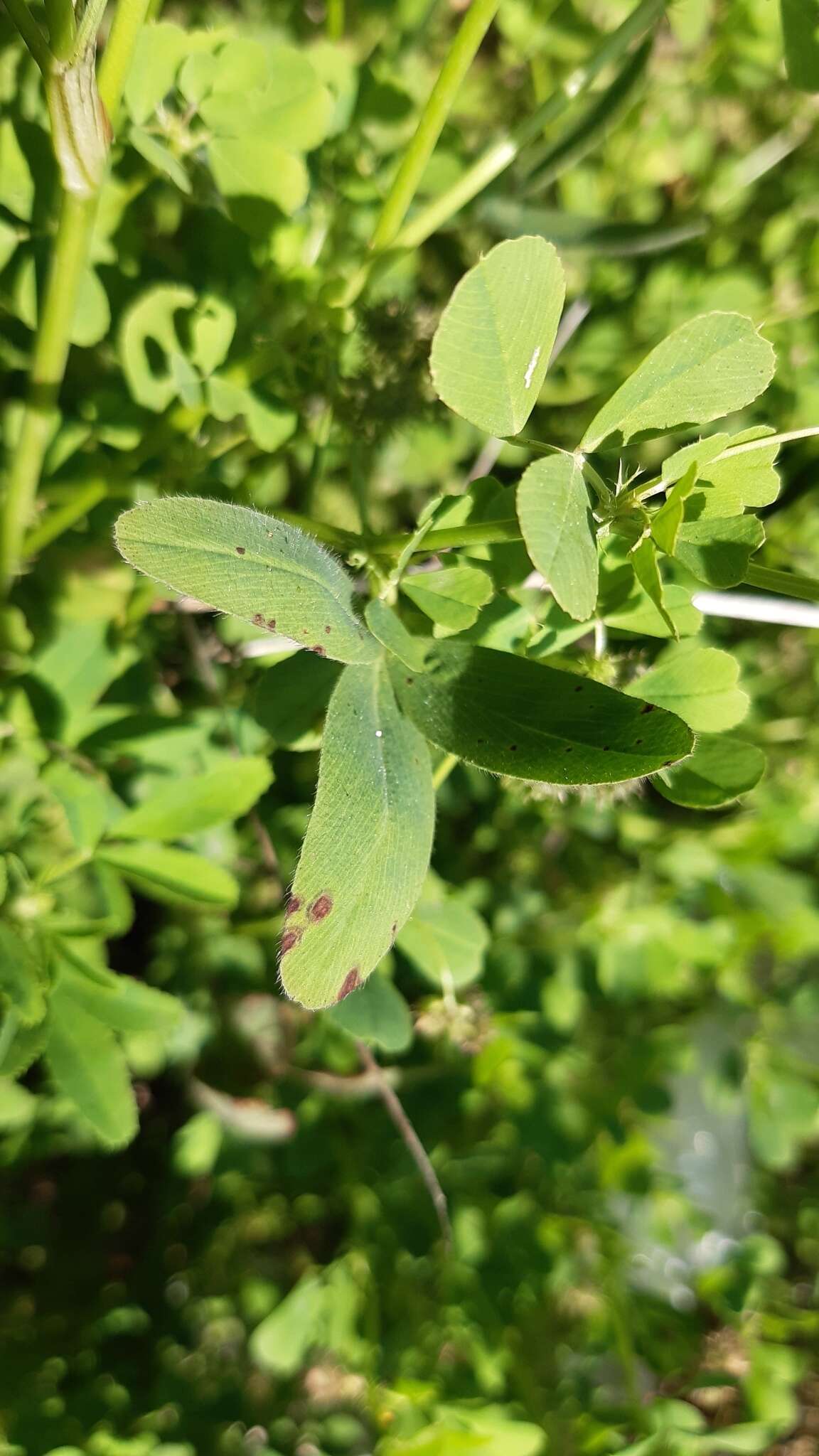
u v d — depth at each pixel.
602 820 0.26
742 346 0.11
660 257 0.24
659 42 0.23
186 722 0.18
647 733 0.10
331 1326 0.24
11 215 0.17
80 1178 0.28
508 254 0.10
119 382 0.19
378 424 0.18
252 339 0.18
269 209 0.17
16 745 0.18
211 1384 0.25
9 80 0.16
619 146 0.23
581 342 0.24
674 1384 0.27
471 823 0.25
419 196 0.21
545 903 0.25
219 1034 0.25
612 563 0.13
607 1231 0.25
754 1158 0.30
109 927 0.15
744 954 0.26
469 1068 0.24
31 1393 0.23
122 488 0.18
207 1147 0.26
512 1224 0.24
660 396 0.11
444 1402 0.21
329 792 0.09
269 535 0.10
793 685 0.25
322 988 0.09
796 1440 0.30
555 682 0.10
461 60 0.14
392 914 0.10
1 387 0.20
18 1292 0.27
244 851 0.24
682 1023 0.27
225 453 0.20
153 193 0.20
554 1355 0.24
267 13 0.22
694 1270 0.28
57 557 0.19
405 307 0.18
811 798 0.26
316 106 0.16
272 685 0.15
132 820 0.16
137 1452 0.21
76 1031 0.14
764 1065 0.27
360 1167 0.24
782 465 0.24
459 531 0.12
